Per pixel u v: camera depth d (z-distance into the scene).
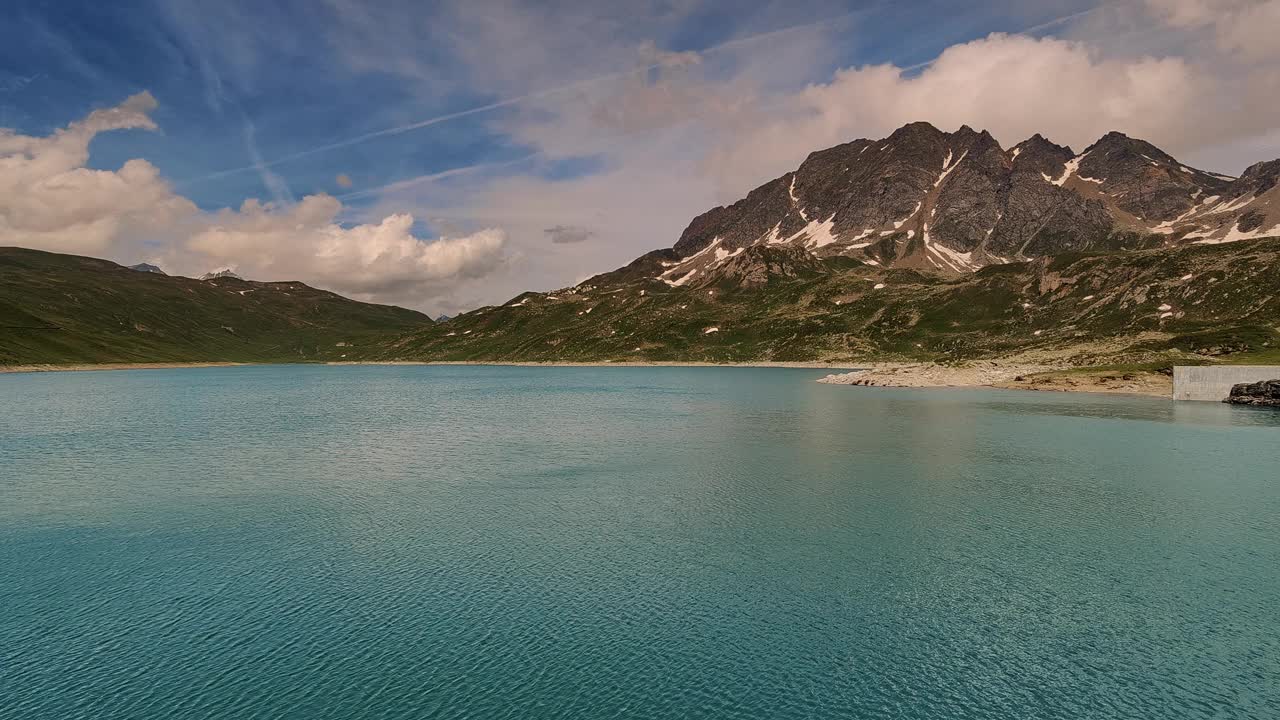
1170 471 53.00
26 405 124.75
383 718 20.53
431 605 28.23
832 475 52.16
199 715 20.73
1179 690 21.89
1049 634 25.50
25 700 21.58
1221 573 31.06
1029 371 158.88
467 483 50.16
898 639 25.19
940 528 37.88
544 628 26.16
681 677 22.67
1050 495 45.31
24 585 30.55
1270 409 100.50
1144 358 151.62
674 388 171.50
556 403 123.69
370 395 152.62
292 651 24.53
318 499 45.47
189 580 31.05
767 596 28.92
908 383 167.25
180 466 57.81
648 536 36.84
